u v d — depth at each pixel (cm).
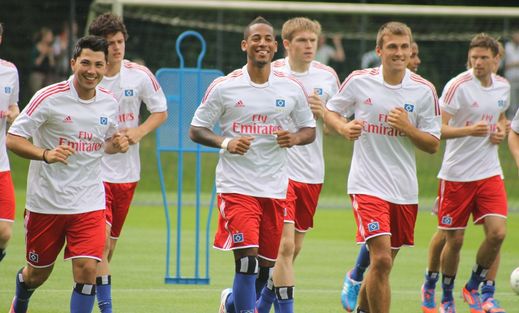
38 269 2789
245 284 2728
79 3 7712
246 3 6359
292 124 3081
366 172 2911
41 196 2697
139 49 8150
